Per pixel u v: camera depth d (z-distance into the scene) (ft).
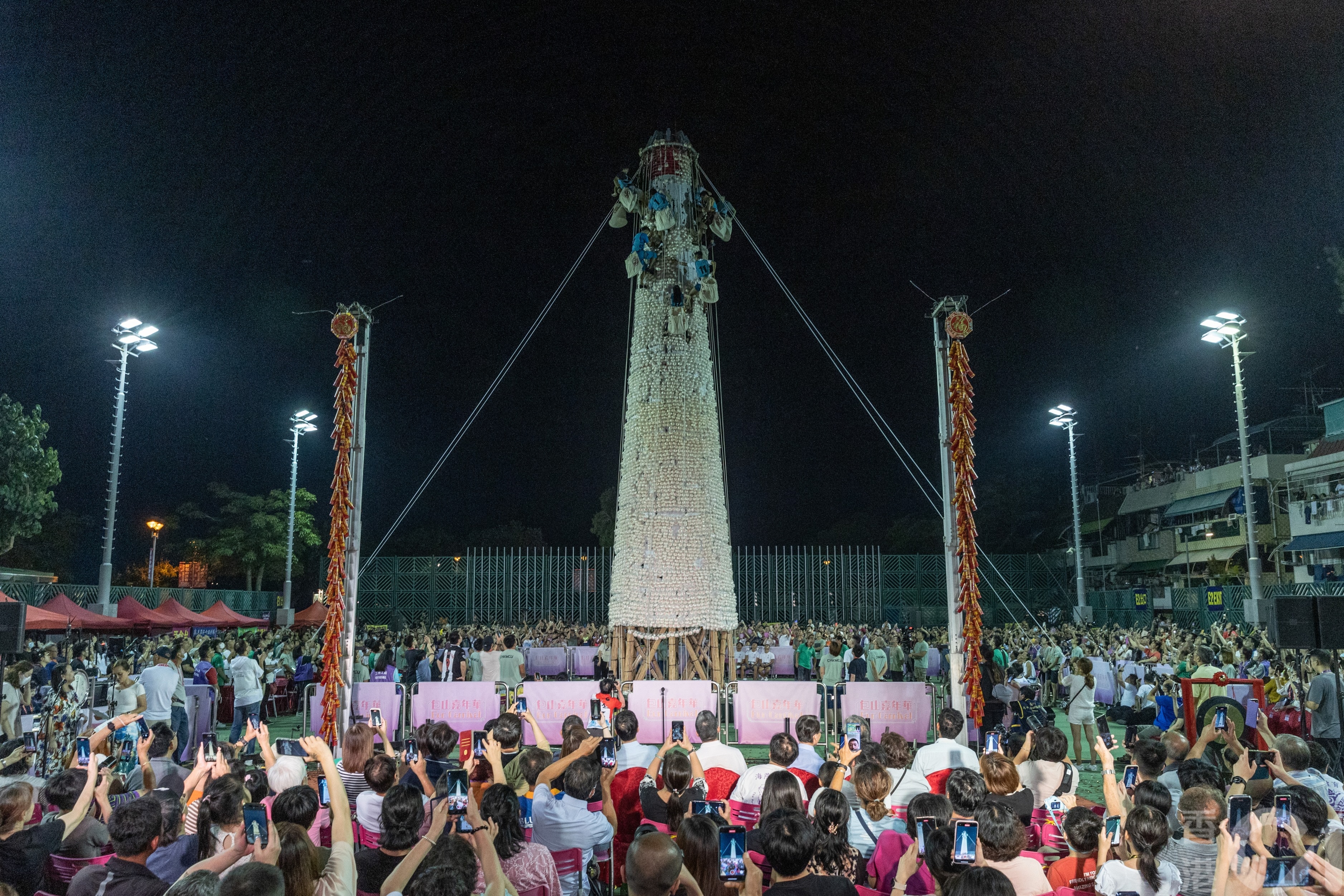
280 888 13.01
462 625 136.56
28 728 45.34
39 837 19.27
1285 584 119.03
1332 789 24.77
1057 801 22.53
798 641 101.19
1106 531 200.23
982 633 50.65
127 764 28.27
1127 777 24.26
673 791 23.15
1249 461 101.50
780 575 139.03
